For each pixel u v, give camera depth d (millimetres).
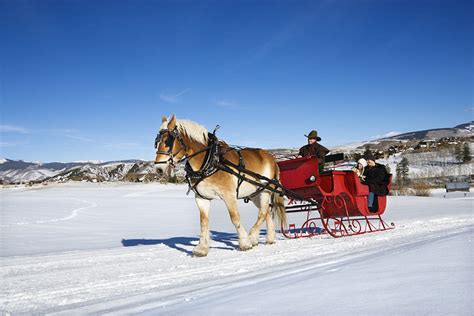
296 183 9961
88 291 5074
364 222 14258
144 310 3785
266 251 8062
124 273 6199
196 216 20188
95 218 18344
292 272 5234
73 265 6992
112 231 13625
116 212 21906
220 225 15844
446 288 3102
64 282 5625
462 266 4004
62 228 14078
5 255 8273
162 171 7559
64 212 20859
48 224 15164
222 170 8047
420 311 2541
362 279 3799
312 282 3891
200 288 4859
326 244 8633
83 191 46062
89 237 11852
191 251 8500
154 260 7410
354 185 10250
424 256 4906
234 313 2971
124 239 11430
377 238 9172
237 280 5191
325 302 3006
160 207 25719
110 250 8695
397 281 3543
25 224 14922
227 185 8125
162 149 7570
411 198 32469
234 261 7020
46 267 6828
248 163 8758
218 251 8375
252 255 7621
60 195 38500
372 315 2555
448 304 2645
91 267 6762
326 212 10688
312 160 9625
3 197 34406
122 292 4961
